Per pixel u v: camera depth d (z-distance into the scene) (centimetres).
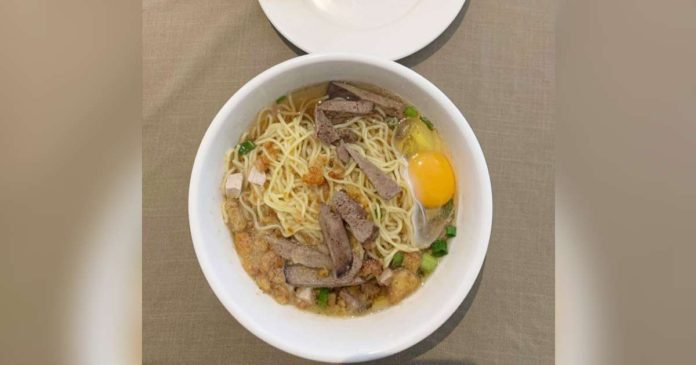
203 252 36
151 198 43
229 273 38
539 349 42
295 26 42
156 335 42
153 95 44
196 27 44
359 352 35
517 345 42
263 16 44
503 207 43
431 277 40
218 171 39
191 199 36
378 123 42
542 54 44
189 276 43
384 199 41
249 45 44
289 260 40
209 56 44
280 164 41
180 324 42
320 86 40
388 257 40
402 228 41
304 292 40
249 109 39
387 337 36
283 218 41
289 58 44
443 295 37
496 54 44
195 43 44
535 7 44
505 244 43
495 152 43
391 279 40
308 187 42
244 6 44
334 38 42
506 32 44
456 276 37
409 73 37
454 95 44
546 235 43
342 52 38
